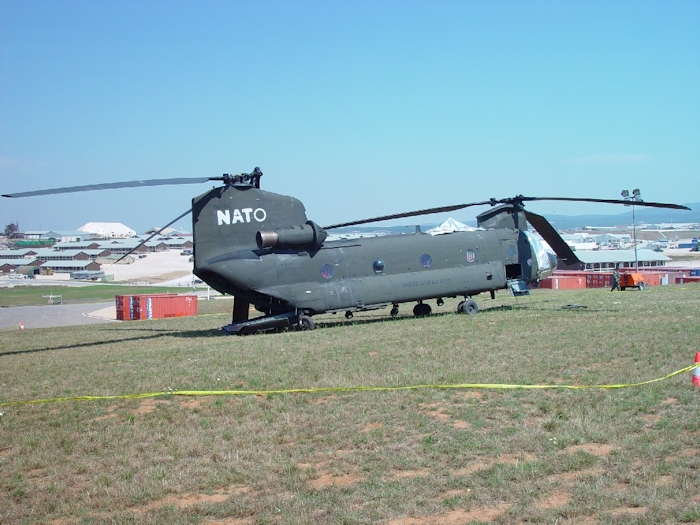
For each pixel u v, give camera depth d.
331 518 7.23
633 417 9.80
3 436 10.79
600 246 170.25
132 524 7.38
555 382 12.04
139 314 52.97
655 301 27.48
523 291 25.72
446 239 25.00
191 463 9.18
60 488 8.52
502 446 8.99
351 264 23.61
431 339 17.47
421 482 8.02
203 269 22.17
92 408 12.16
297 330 23.08
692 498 7.15
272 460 9.07
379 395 11.75
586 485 7.60
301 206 23.45
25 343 26.45
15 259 177.38
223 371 14.63
